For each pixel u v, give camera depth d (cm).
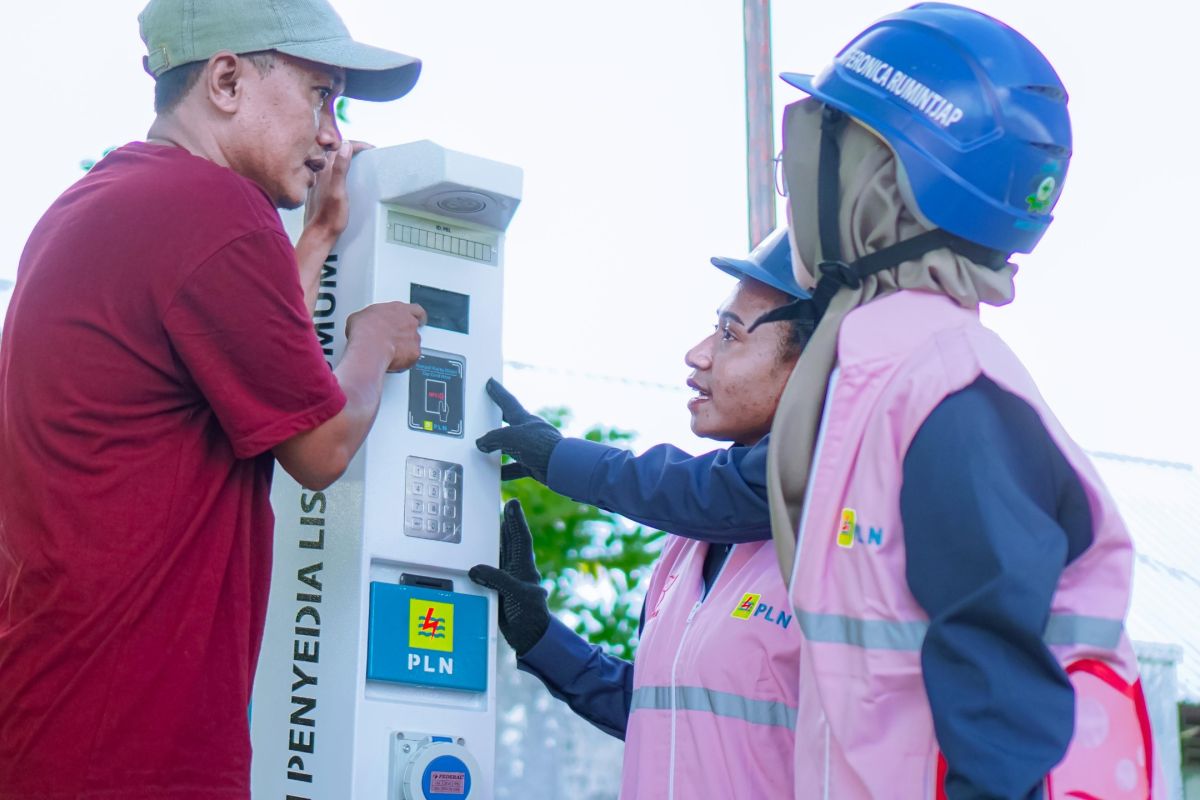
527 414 311
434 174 298
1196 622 738
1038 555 213
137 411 239
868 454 229
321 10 268
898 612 223
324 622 294
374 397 271
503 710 477
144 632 233
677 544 326
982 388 227
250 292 241
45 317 242
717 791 276
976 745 205
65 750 229
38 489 238
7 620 240
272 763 295
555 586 572
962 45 245
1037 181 245
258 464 254
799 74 260
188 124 262
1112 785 214
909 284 244
